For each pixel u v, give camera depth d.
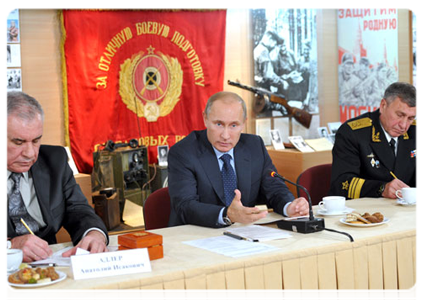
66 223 2.31
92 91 4.68
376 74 5.36
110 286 1.57
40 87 4.62
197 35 5.02
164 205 2.70
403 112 2.92
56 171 2.33
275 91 5.44
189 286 1.67
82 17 4.61
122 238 1.84
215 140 2.49
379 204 2.62
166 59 4.93
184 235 2.16
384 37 5.25
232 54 5.29
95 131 4.71
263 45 5.35
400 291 2.07
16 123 2.01
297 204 2.41
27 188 2.26
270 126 5.44
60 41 4.64
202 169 2.54
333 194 3.04
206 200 2.56
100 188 4.61
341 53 5.71
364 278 1.99
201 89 5.07
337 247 1.92
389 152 3.05
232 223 2.34
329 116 5.79
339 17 5.68
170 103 4.98
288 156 5.00
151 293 1.62
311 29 5.56
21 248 1.85
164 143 4.99
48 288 1.56
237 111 2.46
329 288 1.92
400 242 2.06
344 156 3.05
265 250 1.87
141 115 4.89
